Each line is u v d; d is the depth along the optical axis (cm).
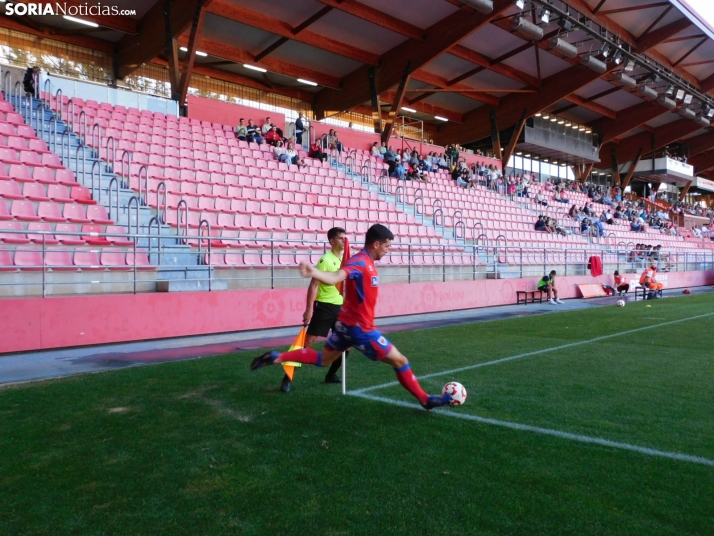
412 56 2294
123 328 903
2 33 1888
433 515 293
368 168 2133
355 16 2080
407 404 511
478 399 528
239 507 304
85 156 1299
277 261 1293
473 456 376
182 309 976
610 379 617
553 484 330
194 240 1173
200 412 482
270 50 2236
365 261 442
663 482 332
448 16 2155
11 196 979
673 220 4331
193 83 2386
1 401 520
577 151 3541
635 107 3472
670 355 773
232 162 1655
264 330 1080
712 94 3388
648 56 2731
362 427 441
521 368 682
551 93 2858
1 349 784
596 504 304
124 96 1766
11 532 278
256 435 422
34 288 906
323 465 362
